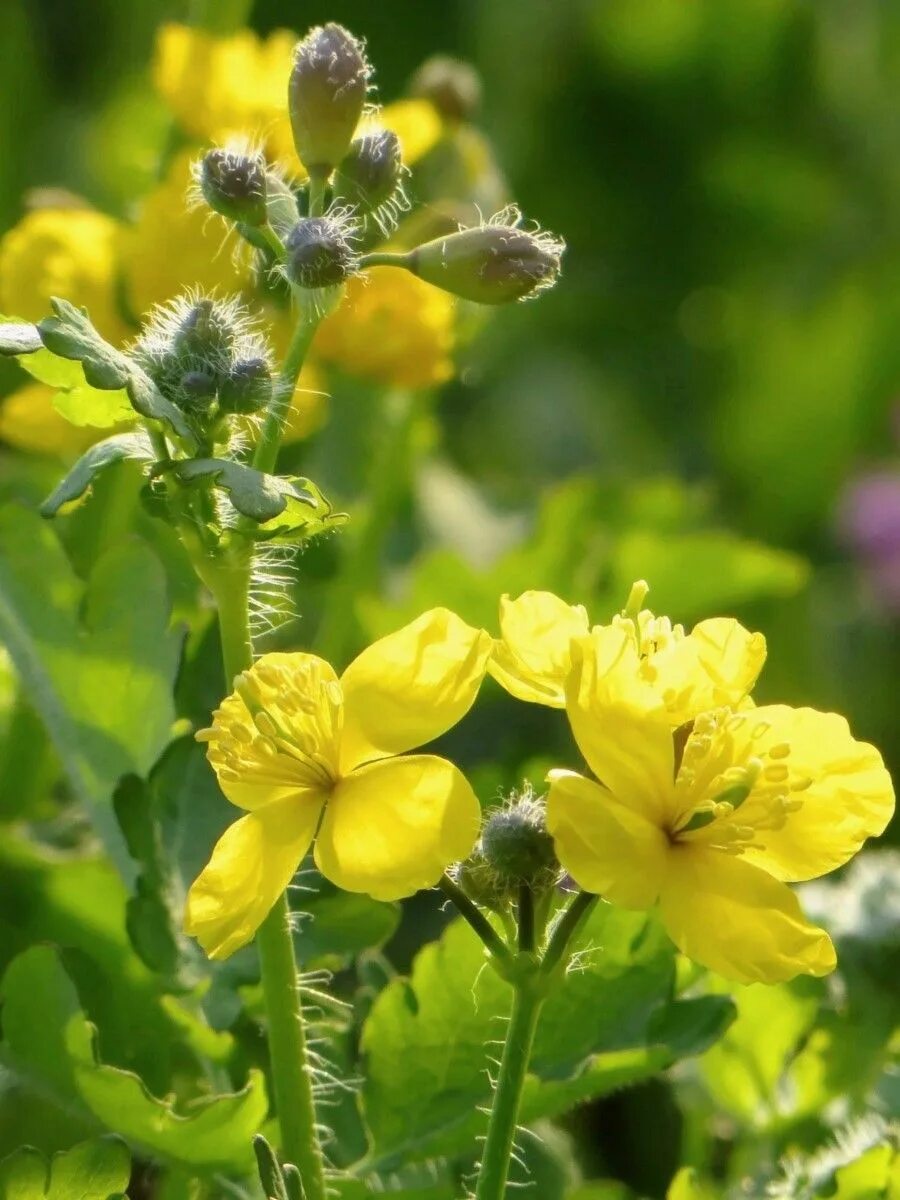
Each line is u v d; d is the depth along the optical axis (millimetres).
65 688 328
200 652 324
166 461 284
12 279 357
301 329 294
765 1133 339
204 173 294
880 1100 334
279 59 355
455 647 281
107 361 285
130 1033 329
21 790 380
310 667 281
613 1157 373
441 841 275
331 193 322
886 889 345
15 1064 310
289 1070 296
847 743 282
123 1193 291
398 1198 307
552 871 283
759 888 276
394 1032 312
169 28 358
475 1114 311
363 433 472
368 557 413
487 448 636
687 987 317
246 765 281
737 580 445
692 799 277
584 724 277
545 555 432
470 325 375
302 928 315
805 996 334
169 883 316
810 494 635
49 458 437
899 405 638
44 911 349
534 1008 281
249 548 292
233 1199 309
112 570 328
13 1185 290
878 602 600
